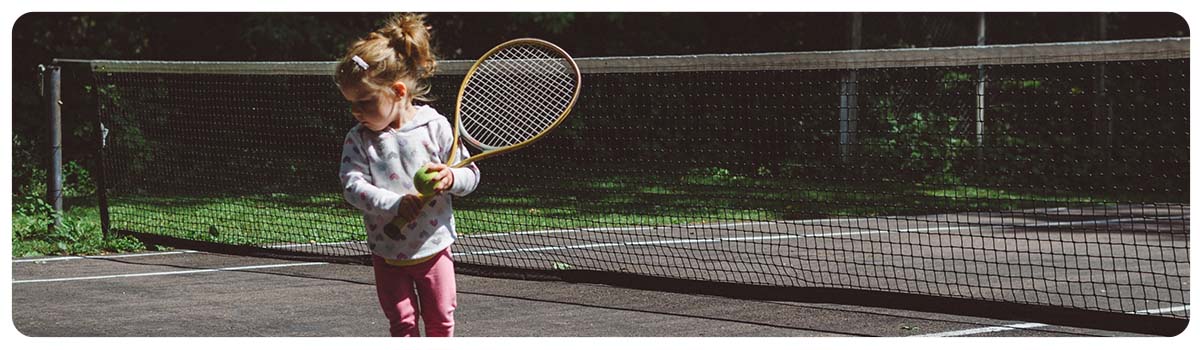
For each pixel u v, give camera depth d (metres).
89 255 9.38
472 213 13.18
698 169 16.67
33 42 17.25
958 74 19.03
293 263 8.91
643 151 17.02
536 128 6.47
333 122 15.39
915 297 6.67
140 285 7.71
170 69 10.07
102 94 13.42
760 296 7.14
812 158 17.73
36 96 16.41
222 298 7.17
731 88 17.75
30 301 7.02
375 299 7.13
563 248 10.17
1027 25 21.30
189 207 12.47
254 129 14.57
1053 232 12.00
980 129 18.89
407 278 4.49
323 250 9.79
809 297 7.03
